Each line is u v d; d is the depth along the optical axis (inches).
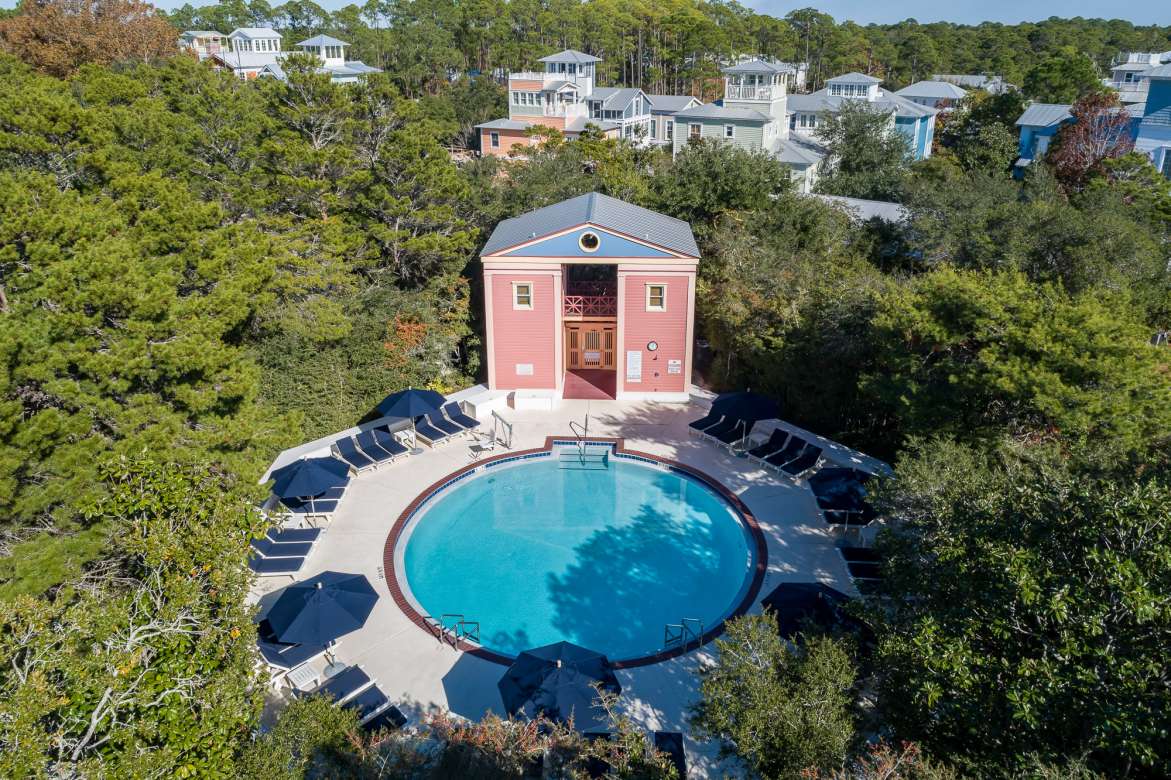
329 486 853.2
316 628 635.5
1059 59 3166.8
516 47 4330.7
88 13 2193.7
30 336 631.8
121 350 690.2
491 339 1167.6
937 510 526.9
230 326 852.0
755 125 2436.0
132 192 941.8
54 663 390.0
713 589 802.2
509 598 791.7
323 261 1165.7
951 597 450.9
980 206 1291.8
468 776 466.6
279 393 1053.8
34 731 344.2
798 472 971.3
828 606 644.1
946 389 788.6
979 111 2893.7
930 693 388.5
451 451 1069.1
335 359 1104.2
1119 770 352.5
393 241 1251.8
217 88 1334.9
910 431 816.9
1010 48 5290.4
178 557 487.2
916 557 542.0
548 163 1605.6
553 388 1198.3
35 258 694.5
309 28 5334.6
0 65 1595.7
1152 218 1419.8
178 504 531.8
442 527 922.1
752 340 1119.6
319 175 1220.5
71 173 964.0
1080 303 745.0
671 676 671.1
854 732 467.2
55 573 589.0
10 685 373.4
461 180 1315.2
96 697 400.5
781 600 660.1
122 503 528.7
